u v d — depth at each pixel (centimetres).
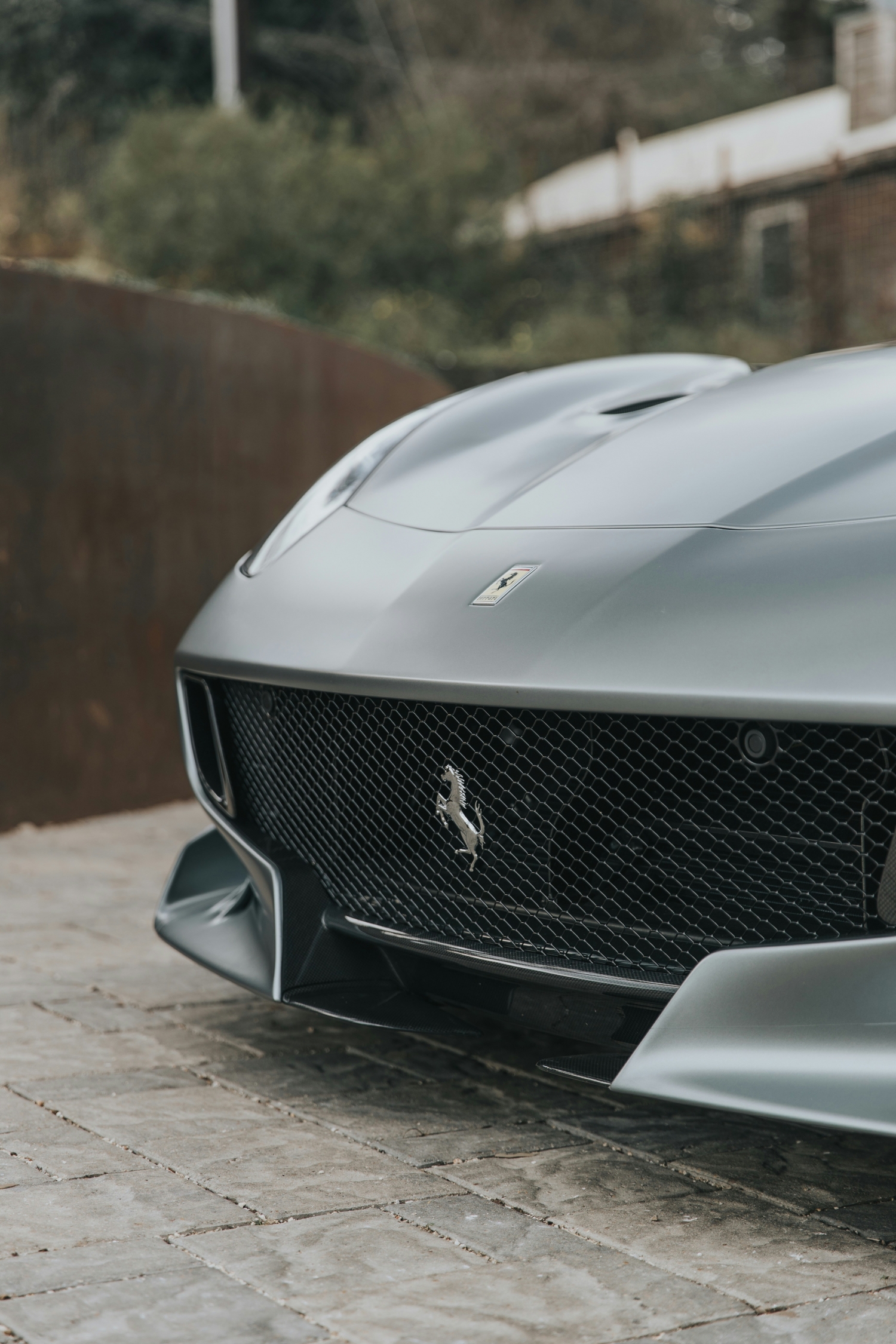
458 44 2208
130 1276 140
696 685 149
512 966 170
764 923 153
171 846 369
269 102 1625
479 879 176
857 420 186
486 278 1184
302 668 186
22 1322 130
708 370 249
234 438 439
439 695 168
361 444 239
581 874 166
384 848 187
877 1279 142
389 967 199
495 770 172
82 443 393
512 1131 183
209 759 219
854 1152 177
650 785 160
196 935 220
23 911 300
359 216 1119
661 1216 157
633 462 196
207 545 432
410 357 979
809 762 148
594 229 1395
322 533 215
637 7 2400
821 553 156
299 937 195
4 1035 219
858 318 1211
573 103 2184
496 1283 140
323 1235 150
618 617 161
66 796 396
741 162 1415
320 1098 195
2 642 377
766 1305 136
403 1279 141
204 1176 166
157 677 420
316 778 197
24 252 798
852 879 147
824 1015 145
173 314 417
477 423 233
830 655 143
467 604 177
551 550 179
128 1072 204
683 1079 151
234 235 1047
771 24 2384
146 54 1425
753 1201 161
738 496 175
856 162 1230
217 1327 130
